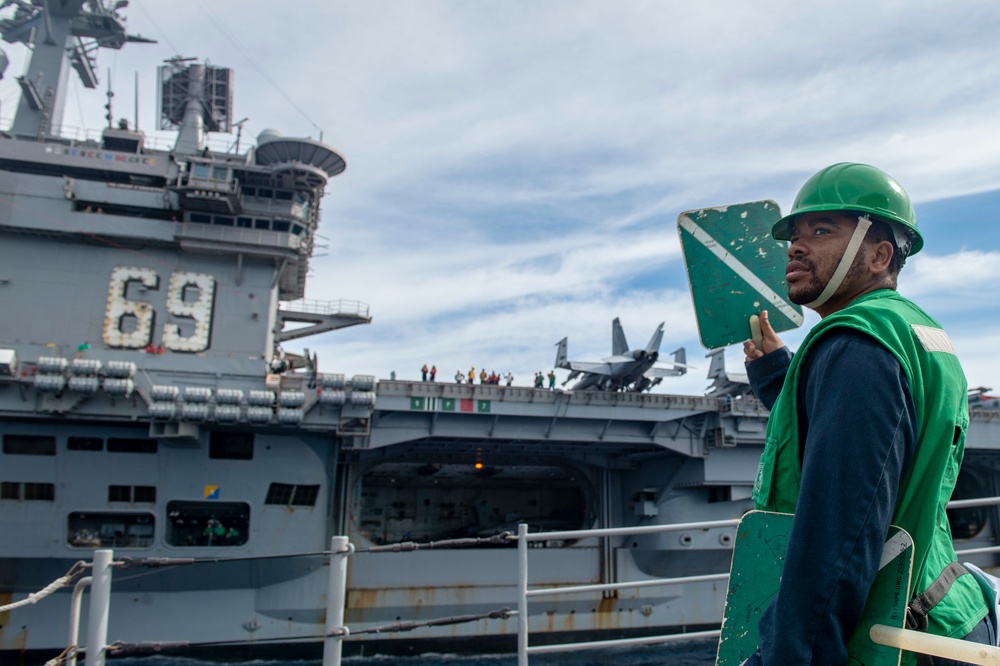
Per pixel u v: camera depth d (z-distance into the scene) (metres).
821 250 2.74
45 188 27.80
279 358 37.16
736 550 2.61
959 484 39.66
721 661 2.51
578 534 7.00
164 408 25.36
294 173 28.92
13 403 25.27
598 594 32.53
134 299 28.36
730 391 38.53
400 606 29.84
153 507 27.25
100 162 28.69
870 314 2.38
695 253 3.68
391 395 28.45
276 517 28.28
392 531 43.97
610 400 30.55
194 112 31.75
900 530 2.20
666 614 33.22
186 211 29.09
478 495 45.94
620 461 36.44
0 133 29.50
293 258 30.33
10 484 26.28
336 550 6.04
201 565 27.30
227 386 27.22
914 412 2.20
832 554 2.04
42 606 26.50
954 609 2.33
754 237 3.60
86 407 25.72
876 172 2.76
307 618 28.69
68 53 32.53
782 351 3.42
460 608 30.55
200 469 27.73
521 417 30.36
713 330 3.58
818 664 2.03
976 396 38.69
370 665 28.39
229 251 28.98
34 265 27.80
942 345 2.45
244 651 27.72
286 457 28.64
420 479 43.16
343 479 31.53
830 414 2.18
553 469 39.19
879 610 2.17
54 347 26.38
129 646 5.71
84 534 27.16
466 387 29.11
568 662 29.23
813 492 2.12
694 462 32.66
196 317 28.72
